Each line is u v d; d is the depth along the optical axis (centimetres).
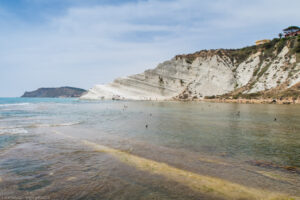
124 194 671
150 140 1474
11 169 888
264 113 3616
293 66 7888
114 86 12575
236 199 653
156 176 822
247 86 8950
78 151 1173
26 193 675
